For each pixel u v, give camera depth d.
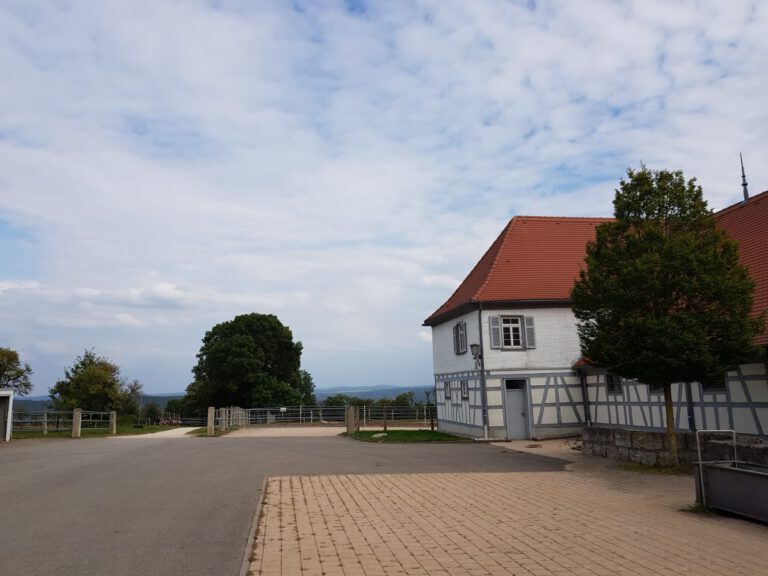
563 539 7.30
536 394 23.44
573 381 23.72
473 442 22.14
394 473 13.20
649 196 13.33
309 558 6.47
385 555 6.60
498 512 8.94
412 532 7.66
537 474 13.07
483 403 23.19
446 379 27.86
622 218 13.65
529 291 24.23
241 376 51.69
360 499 9.95
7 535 7.39
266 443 21.19
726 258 12.56
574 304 14.26
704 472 8.93
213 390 52.75
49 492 10.48
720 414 15.59
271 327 54.97
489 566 6.19
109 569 6.01
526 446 20.28
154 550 6.73
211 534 7.49
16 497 9.98
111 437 25.58
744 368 14.84
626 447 15.05
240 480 11.95
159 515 8.59
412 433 26.78
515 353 23.62
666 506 9.34
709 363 11.98
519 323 23.88
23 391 38.78
